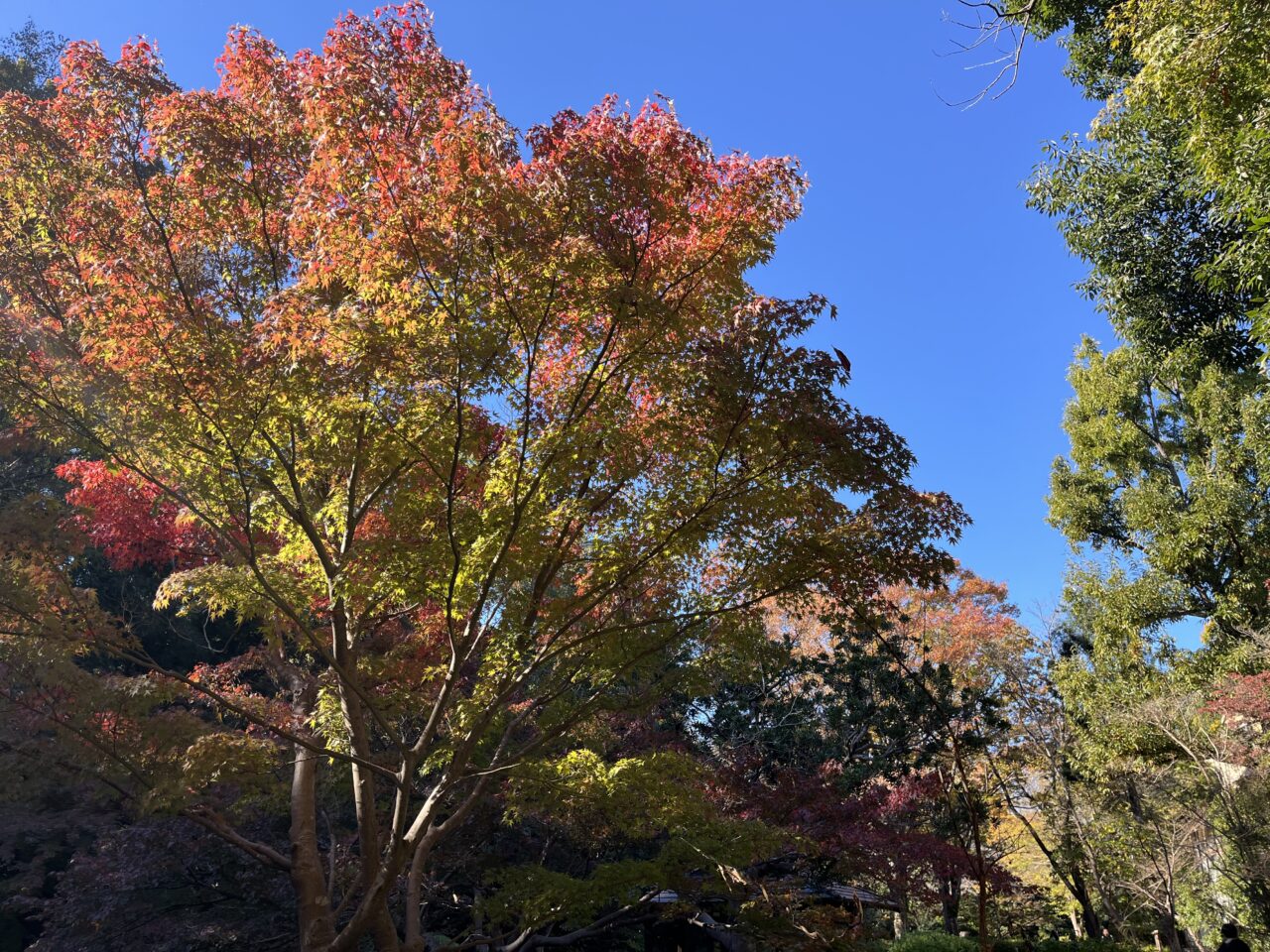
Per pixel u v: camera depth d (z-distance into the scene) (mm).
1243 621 19141
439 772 11805
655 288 7094
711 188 7168
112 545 10938
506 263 6129
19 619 7492
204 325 7340
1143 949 16172
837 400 6707
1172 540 20172
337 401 6422
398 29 6664
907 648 25125
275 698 12758
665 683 9086
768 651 8922
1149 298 13242
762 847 8945
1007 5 6723
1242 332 12711
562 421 7059
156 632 18188
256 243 8180
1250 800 16703
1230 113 8320
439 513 7707
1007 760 20094
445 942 12961
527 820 13625
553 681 9133
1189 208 12391
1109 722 19062
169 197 7590
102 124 7352
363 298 6395
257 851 9297
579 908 8414
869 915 19141
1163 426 23188
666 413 7164
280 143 7727
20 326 7367
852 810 11602
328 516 8289
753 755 14562
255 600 9344
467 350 6156
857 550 7012
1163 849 17500
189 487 8016
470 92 6762
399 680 10484
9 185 7227
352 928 7410
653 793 8758
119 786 8422
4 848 12016
